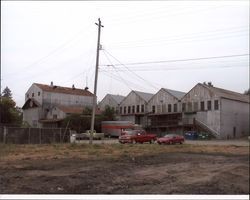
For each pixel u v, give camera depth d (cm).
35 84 8700
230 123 7256
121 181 1335
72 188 1182
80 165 1855
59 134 4497
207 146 3719
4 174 1504
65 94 8775
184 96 7644
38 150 3000
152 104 8262
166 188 1189
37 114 8394
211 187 1216
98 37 4144
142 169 1702
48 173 1539
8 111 6122
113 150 3000
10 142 4109
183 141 4747
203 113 7275
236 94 8331
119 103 9006
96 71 4100
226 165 1867
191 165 1880
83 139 6156
